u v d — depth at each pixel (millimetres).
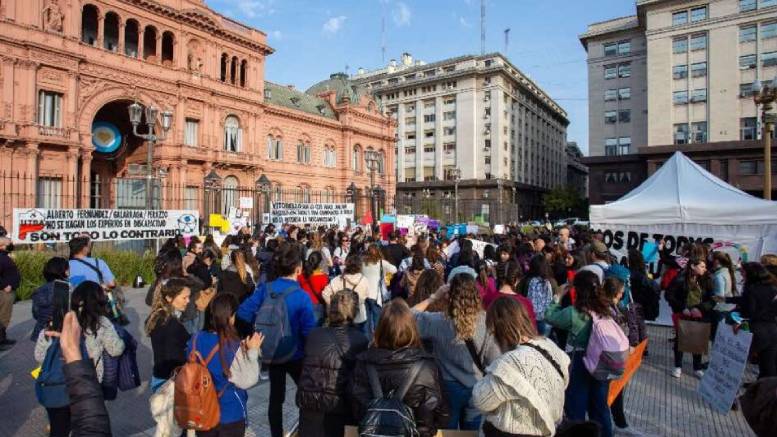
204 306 7633
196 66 40562
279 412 5445
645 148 47031
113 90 34875
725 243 11258
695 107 45875
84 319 4477
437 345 4750
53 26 31484
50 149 31453
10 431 6012
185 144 39094
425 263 9836
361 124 59531
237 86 44062
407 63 97312
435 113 83812
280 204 22062
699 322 7871
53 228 14320
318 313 7781
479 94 79500
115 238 15828
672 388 7840
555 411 3459
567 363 3686
